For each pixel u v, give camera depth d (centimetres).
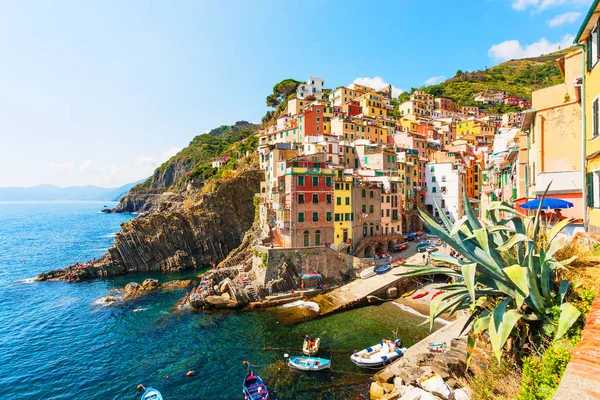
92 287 6950
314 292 5419
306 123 10125
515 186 4159
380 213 7050
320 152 7725
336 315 4622
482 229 1386
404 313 4638
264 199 8075
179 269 8425
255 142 13262
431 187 9381
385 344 3459
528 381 1009
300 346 3809
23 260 10144
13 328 4853
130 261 8269
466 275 1220
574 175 2370
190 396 3042
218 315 4841
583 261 1435
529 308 1297
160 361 3678
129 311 5325
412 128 12062
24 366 3762
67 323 4969
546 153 2550
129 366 3628
